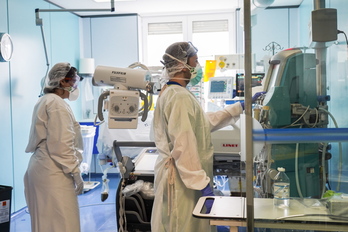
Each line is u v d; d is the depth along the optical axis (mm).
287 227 1201
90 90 5168
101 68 2137
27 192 2510
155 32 5414
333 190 1496
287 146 1481
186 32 5320
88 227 3404
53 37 4520
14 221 3557
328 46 1669
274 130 1307
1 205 2635
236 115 2271
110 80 2131
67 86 2580
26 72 3932
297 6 2303
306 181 1516
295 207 1305
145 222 2283
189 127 1851
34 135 2430
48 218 2361
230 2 4727
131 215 2283
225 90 3400
